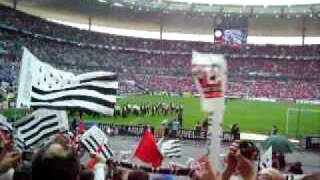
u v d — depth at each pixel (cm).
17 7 7800
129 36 8512
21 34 7256
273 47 8394
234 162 430
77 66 7838
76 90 1338
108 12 8025
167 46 8544
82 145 1375
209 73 398
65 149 344
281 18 7931
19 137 1255
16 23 7175
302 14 7700
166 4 7788
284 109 6462
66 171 326
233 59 8381
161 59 8388
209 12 7900
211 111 397
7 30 7050
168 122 5009
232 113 6206
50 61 7550
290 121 5944
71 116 3991
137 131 4862
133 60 8312
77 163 339
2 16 6975
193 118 5853
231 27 7812
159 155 1275
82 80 1341
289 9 7656
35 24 7469
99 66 8038
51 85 1355
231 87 7725
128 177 712
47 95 1352
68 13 8125
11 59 6500
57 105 1341
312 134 5450
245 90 7631
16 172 570
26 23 7338
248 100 6794
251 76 8050
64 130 1288
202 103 399
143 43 8519
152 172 2055
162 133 4922
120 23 8719
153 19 8388
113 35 8444
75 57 7956
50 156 329
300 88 7631
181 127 5409
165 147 2316
